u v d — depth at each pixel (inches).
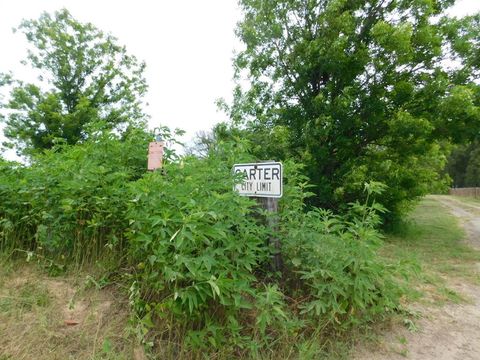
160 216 95.5
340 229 126.7
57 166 142.0
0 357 88.5
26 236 152.5
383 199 378.6
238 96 438.9
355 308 117.9
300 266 122.9
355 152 388.2
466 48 351.3
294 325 101.8
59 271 134.0
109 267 126.8
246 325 104.0
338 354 105.0
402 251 267.1
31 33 511.2
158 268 99.7
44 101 506.9
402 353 111.3
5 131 498.0
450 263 242.1
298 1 376.8
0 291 118.9
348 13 343.3
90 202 131.2
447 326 134.6
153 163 146.3
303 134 349.1
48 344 94.3
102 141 161.6
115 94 577.0
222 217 100.4
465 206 921.5
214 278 85.6
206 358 90.2
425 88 349.4
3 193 151.0
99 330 100.7
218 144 170.7
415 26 361.1
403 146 378.3
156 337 98.2
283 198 141.3
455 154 1808.6
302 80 368.8
